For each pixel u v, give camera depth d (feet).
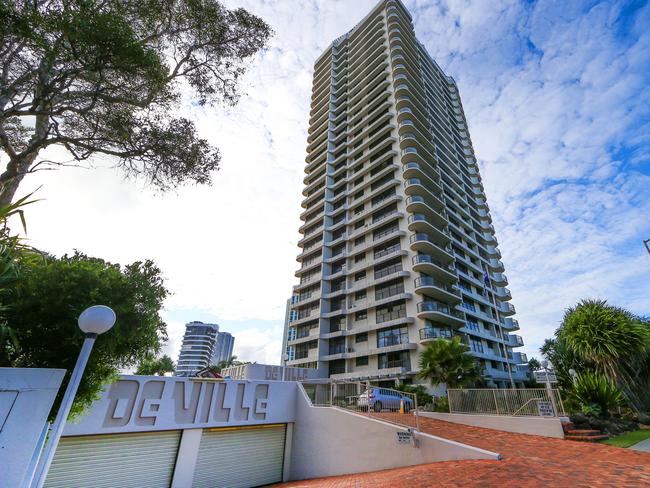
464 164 186.80
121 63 21.65
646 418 50.72
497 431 38.96
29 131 26.81
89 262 19.65
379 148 142.72
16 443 12.57
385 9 185.78
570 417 39.83
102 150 24.97
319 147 178.81
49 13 18.57
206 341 469.57
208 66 28.60
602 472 21.70
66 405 13.50
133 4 23.57
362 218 135.23
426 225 113.80
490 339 126.72
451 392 47.91
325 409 41.65
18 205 17.62
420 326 99.35
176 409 36.06
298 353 131.75
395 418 38.60
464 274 128.88
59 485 28.35
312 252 147.95
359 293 122.31
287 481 41.96
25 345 16.94
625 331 54.60
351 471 36.19
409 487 21.58
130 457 32.58
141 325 19.51
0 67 19.99
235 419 39.91
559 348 71.61
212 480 36.91
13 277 15.88
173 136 26.58
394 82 153.48
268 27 29.32
